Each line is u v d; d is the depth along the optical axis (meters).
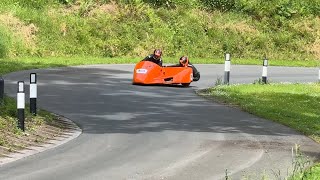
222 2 51.84
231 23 49.69
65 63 33.62
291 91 24.92
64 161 11.04
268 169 10.62
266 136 14.25
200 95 22.34
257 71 34.91
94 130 14.41
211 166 10.81
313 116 18.19
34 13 43.06
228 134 14.37
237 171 10.42
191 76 25.30
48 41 40.97
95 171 10.27
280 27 51.03
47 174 9.98
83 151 11.99
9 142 12.44
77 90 22.17
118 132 14.23
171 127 15.13
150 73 24.73
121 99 20.22
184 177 9.91
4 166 10.55
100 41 42.62
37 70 29.06
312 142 13.70
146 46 43.97
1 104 15.59
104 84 24.52
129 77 27.77
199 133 14.38
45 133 13.74
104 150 12.12
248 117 17.28
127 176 9.93
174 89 23.94
